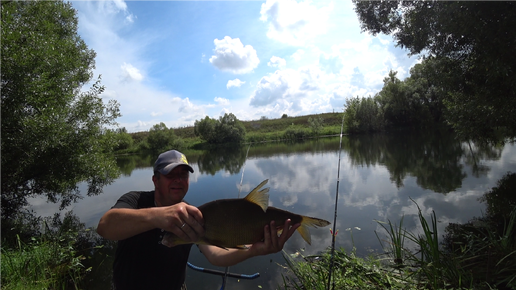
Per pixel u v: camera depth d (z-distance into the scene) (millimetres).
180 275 2578
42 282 4918
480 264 4465
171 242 1972
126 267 2326
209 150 41688
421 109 42781
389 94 45062
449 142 24250
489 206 8367
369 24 11062
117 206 2184
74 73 11195
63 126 9594
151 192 2621
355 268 4578
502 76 7727
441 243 6188
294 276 5223
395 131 44406
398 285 4121
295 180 14172
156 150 46562
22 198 10266
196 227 1872
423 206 8914
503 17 7168
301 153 26562
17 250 6242
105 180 11727
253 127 65250
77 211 11438
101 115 11102
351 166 16984
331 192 11422
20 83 8180
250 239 2139
